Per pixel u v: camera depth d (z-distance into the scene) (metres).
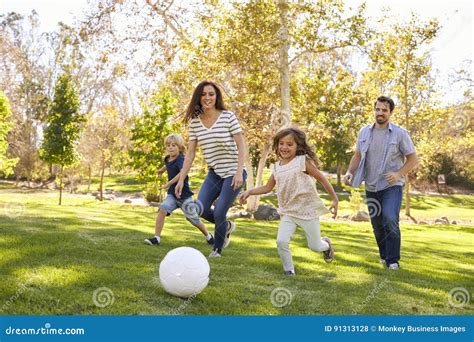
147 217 9.18
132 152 20.78
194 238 5.94
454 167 26.72
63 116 20.36
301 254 5.41
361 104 17.34
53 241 4.70
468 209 23.11
